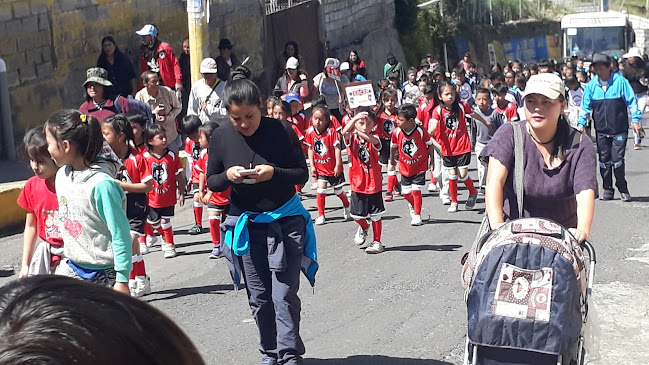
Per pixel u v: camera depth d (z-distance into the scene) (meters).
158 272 9.16
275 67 24.22
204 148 9.86
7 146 14.38
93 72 10.34
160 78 16.52
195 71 15.27
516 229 4.20
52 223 5.53
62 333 0.99
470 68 33.81
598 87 12.61
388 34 36.53
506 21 50.78
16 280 1.13
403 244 10.18
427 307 7.63
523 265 4.05
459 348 6.61
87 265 5.19
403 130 11.05
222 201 9.58
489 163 4.75
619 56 36.50
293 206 5.74
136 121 9.40
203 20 15.12
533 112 4.50
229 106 5.51
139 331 1.03
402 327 7.10
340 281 8.56
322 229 11.25
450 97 12.08
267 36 23.72
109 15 17.59
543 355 4.04
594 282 8.24
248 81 5.59
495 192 4.59
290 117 14.13
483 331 4.05
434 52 42.00
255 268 5.77
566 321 3.97
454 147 12.14
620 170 12.66
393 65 28.86
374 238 9.79
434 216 11.95
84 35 16.94
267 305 5.86
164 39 19.39
